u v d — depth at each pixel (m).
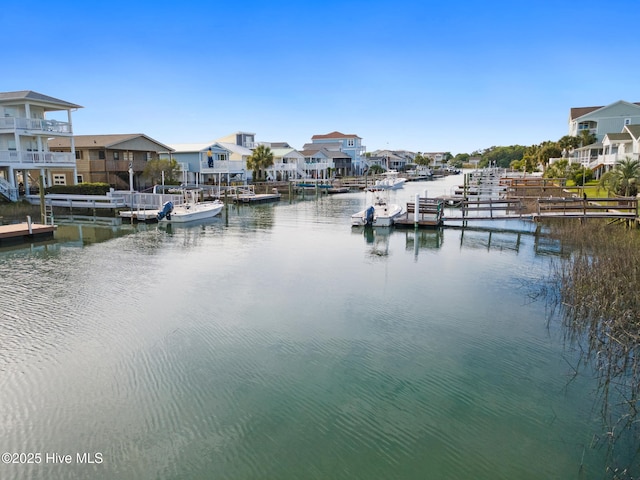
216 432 6.91
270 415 7.34
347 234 25.42
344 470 6.11
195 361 9.18
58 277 15.60
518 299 13.05
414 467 6.16
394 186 65.75
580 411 7.44
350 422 7.15
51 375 8.64
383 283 14.80
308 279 15.31
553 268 16.61
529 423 7.12
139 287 14.34
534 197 32.91
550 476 5.98
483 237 23.89
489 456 6.37
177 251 20.39
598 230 21.25
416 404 7.64
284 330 10.77
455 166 173.38
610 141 42.97
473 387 8.19
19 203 30.97
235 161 55.88
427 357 9.37
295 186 64.19
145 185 45.34
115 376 8.59
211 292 13.77
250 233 25.95
